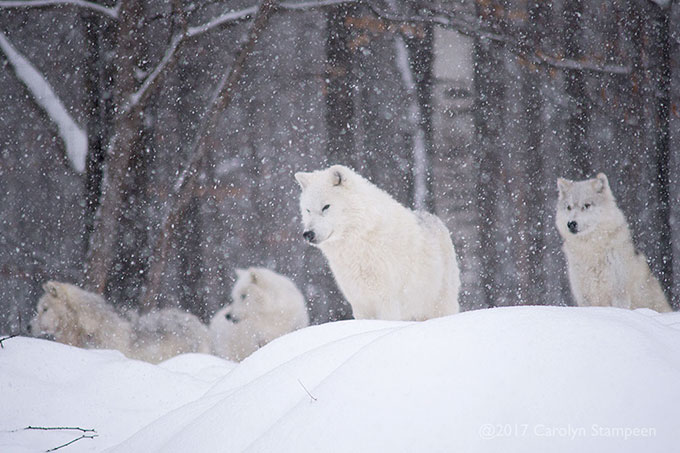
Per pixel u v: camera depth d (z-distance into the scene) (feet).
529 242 64.28
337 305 57.31
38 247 59.93
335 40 60.59
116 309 31.71
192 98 67.46
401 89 67.72
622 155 62.80
